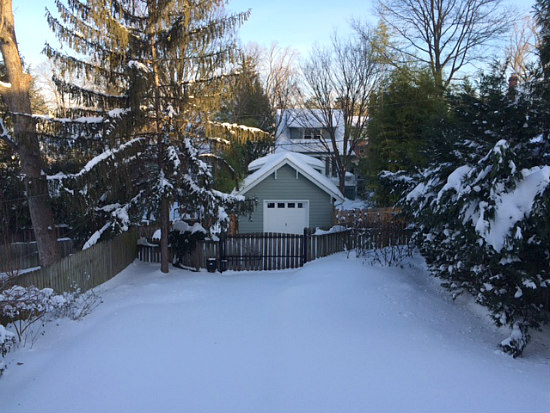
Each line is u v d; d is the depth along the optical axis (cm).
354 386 491
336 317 742
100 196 1089
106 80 1047
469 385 493
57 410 452
